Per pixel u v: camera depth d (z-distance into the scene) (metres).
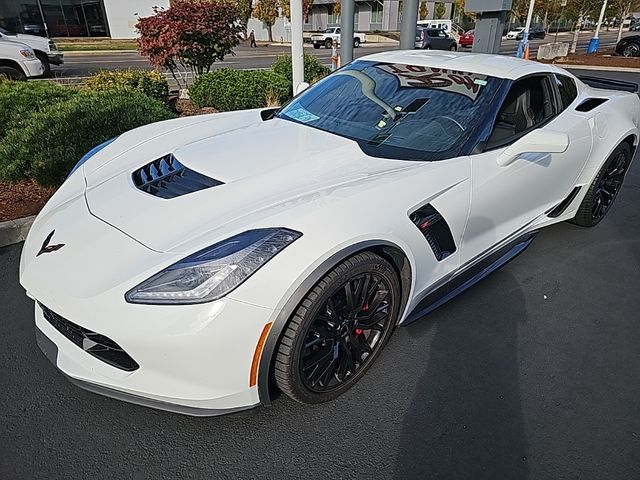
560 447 1.87
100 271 1.70
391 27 40.78
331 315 1.85
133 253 1.73
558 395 2.13
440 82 2.72
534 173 2.71
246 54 22.38
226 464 1.76
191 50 7.42
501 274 3.06
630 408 2.07
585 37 42.44
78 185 2.37
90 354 1.82
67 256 1.80
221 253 1.66
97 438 1.85
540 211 3.01
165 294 1.60
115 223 1.90
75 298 1.65
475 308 2.71
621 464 1.80
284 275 1.65
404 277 2.11
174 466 1.75
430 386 2.15
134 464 1.75
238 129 2.81
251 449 1.82
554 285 2.96
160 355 1.61
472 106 2.54
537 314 2.68
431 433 1.92
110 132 4.15
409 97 2.68
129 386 1.72
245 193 2.00
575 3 23.34
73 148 3.90
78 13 27.02
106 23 27.97
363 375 2.17
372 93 2.81
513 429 1.95
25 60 9.37
